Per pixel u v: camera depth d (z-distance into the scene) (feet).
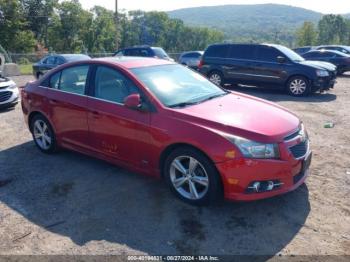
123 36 323.78
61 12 227.61
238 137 12.48
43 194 15.11
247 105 15.28
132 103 14.10
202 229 12.37
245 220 12.85
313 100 36.91
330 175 16.51
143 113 14.42
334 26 338.54
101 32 255.91
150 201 14.23
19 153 20.03
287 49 42.37
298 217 13.01
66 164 18.15
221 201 14.07
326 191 14.93
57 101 17.85
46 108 18.58
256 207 13.67
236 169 12.37
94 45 250.98
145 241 11.80
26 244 11.80
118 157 15.85
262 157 12.42
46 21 222.48
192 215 13.20
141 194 14.82
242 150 12.34
